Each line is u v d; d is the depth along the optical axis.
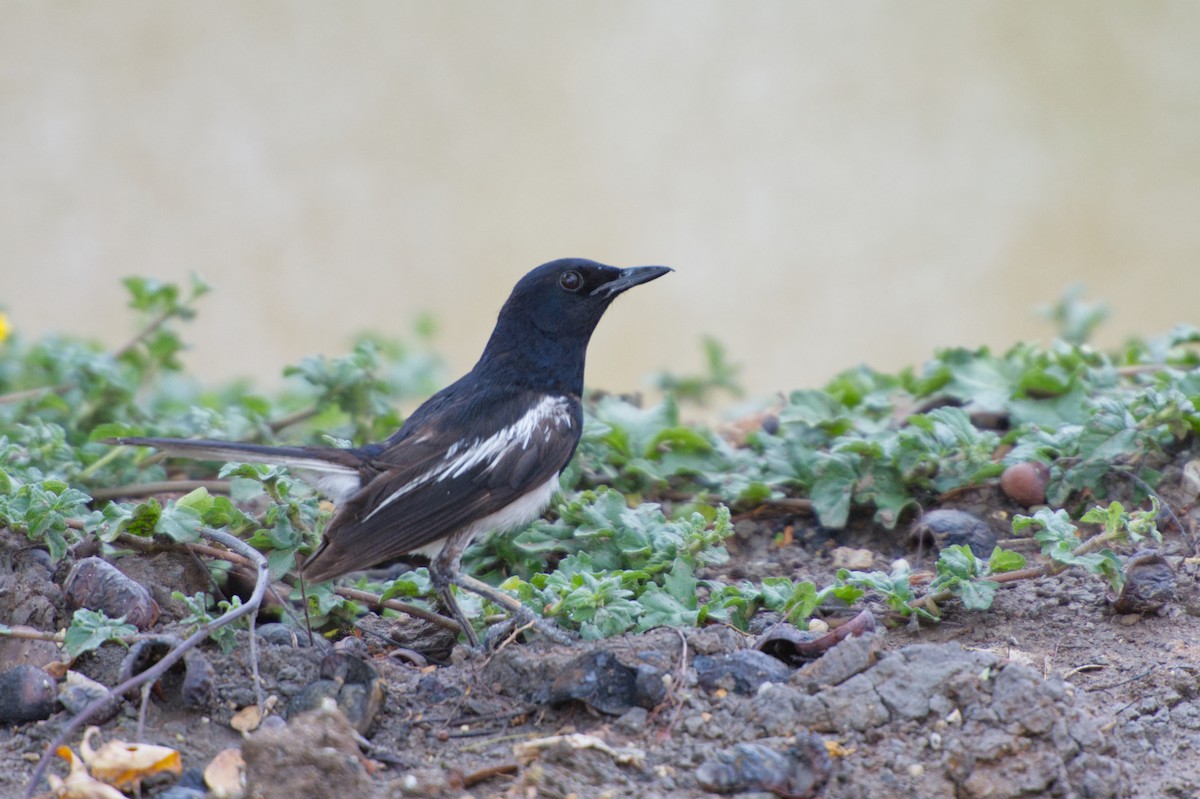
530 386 10.91
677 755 8.04
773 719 8.16
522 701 8.72
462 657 9.55
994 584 9.57
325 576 9.33
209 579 9.96
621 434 12.24
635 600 9.91
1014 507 11.41
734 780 7.75
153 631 9.05
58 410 13.86
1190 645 9.22
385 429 13.71
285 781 7.52
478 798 7.77
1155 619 9.59
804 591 9.41
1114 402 11.22
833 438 12.55
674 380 16.36
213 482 12.30
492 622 10.08
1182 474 11.16
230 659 8.88
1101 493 11.18
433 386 16.91
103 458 12.22
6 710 8.44
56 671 8.77
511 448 10.26
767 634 9.09
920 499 11.62
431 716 8.67
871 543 11.45
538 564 10.98
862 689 8.20
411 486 9.83
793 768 7.84
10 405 13.98
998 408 12.55
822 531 11.65
